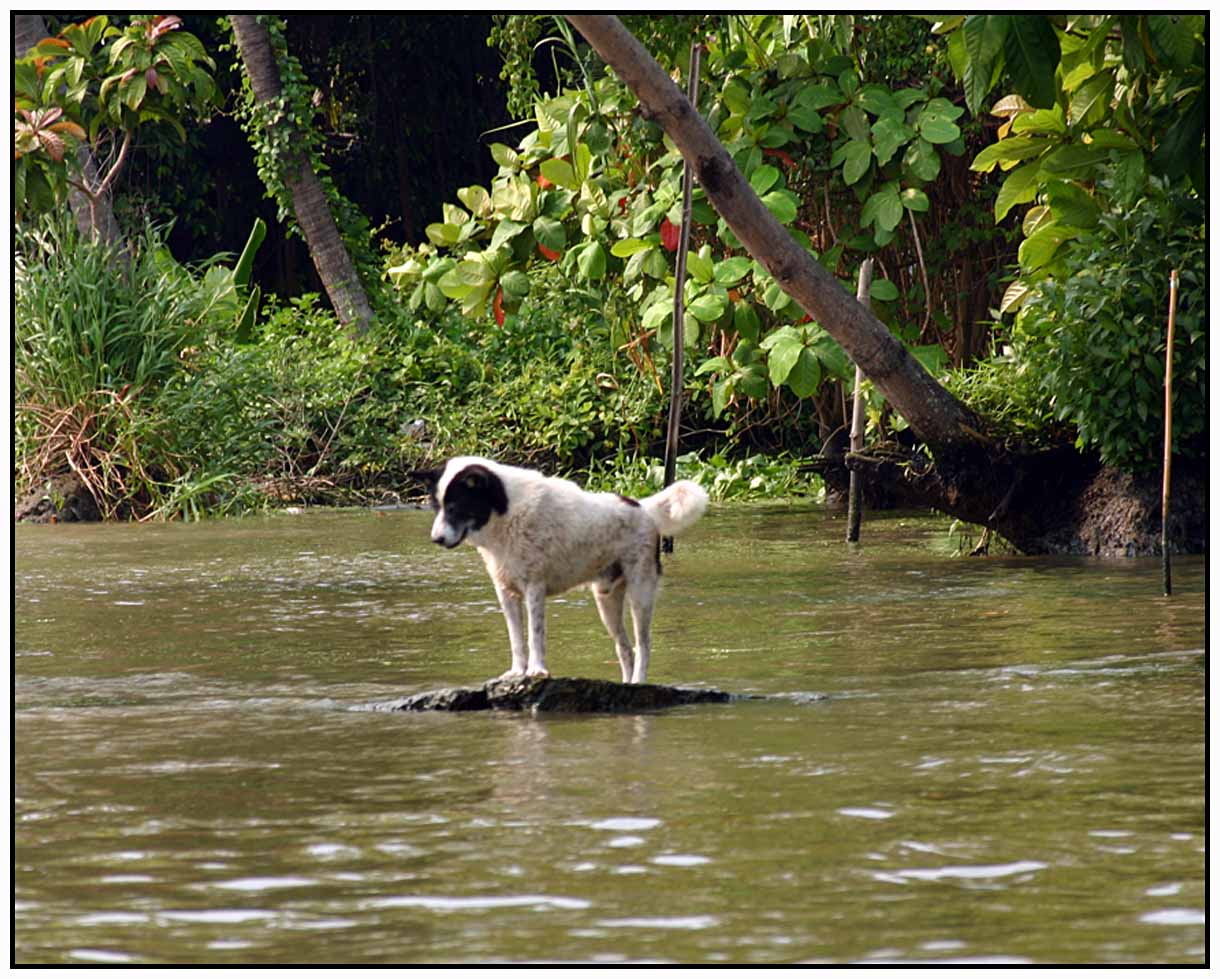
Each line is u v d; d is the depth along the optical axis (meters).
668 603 12.81
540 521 8.98
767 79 18.94
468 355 27.77
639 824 6.02
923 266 19.73
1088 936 4.75
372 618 12.30
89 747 7.63
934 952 4.64
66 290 22.09
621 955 4.64
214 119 35.62
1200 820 5.96
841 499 22.25
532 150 19.61
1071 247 15.73
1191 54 12.38
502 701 8.54
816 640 10.77
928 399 15.41
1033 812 6.13
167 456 22.09
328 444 25.16
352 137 36.78
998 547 16.36
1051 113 15.06
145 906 5.14
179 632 11.61
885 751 7.25
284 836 5.94
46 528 20.25
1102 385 14.73
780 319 19.23
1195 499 15.22
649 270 18.03
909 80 19.75
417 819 6.16
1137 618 11.23
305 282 37.31
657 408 25.38
